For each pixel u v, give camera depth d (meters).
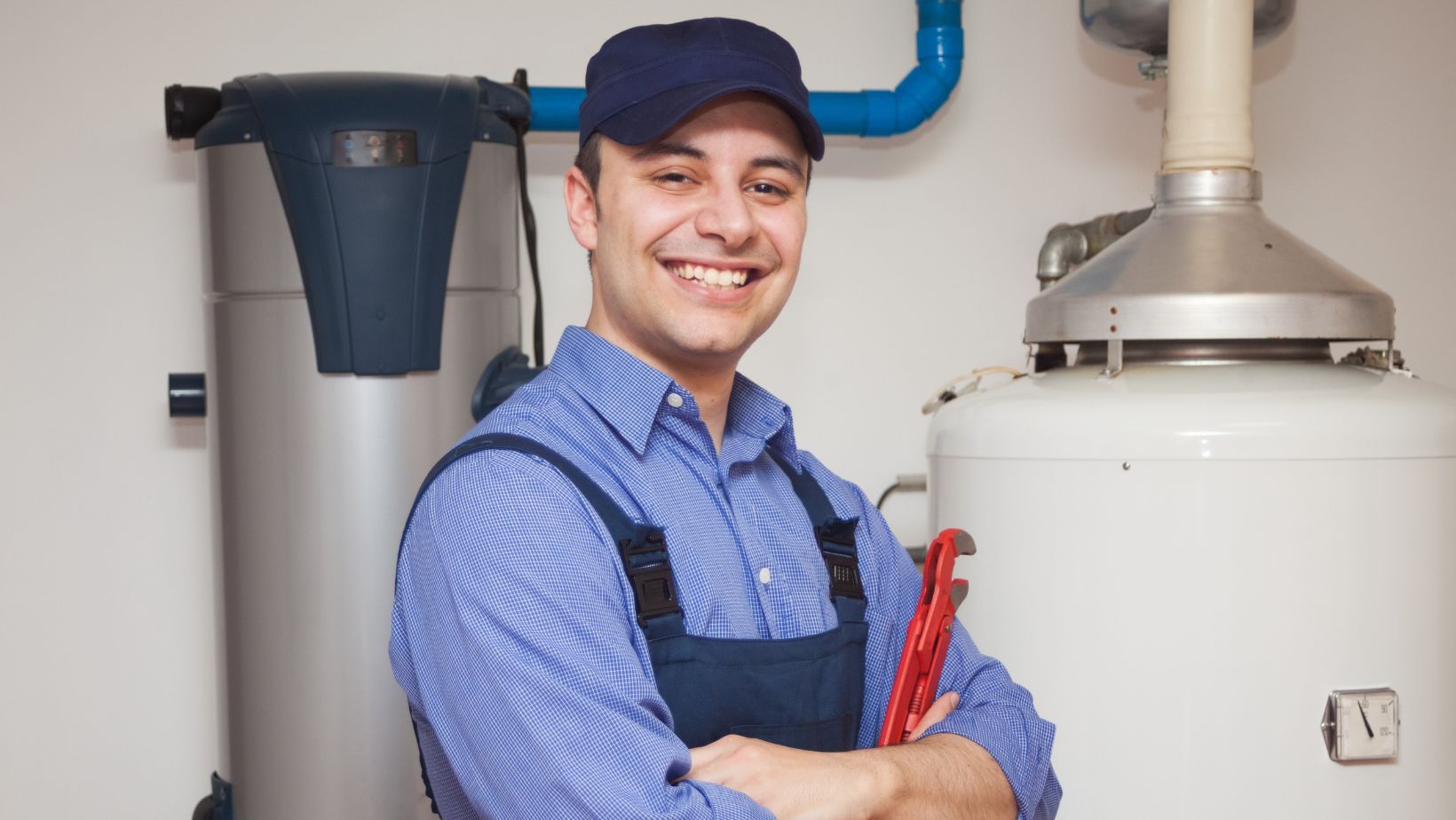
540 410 1.08
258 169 1.95
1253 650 1.66
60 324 2.30
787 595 1.10
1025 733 1.17
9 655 2.29
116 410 2.32
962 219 2.58
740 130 1.06
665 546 1.02
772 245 1.09
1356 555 1.66
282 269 1.95
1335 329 1.80
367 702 1.97
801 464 1.24
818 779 0.99
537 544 0.97
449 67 2.40
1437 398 1.73
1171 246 1.90
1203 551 1.66
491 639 0.95
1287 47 2.67
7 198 2.28
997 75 2.58
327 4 2.36
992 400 1.88
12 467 2.29
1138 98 2.62
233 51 2.34
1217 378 1.76
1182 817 1.68
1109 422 1.71
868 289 2.55
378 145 1.93
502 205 2.07
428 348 1.96
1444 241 2.71
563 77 2.44
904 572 1.26
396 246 1.93
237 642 2.02
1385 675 1.67
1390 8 2.70
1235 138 1.97
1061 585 1.73
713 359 1.10
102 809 2.32
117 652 2.33
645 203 1.07
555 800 0.93
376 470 1.96
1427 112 2.71
